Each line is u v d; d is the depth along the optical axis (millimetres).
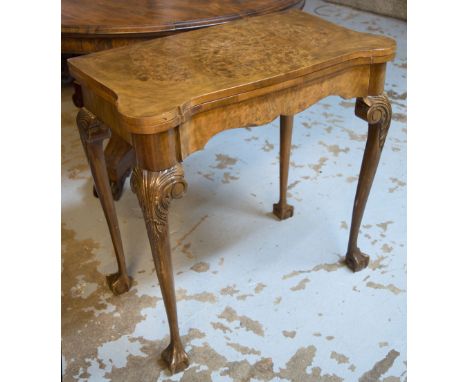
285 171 1604
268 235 1630
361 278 1471
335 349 1266
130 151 1743
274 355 1252
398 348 1268
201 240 1608
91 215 1733
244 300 1400
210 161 2008
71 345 1283
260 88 1010
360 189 1371
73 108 2385
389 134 2170
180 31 1386
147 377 1205
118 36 1362
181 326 1324
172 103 916
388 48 1141
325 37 1205
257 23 1300
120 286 1418
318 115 2348
